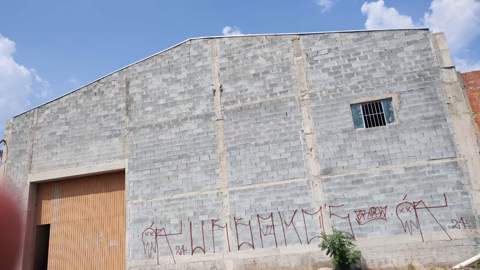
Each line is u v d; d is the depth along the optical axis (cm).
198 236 1160
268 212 1123
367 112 1136
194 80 1311
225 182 1183
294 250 1077
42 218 1375
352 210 1066
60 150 1392
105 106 1389
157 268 1166
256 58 1269
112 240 1280
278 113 1198
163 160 1263
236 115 1235
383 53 1162
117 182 1332
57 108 1446
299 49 1237
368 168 1084
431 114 1081
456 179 1019
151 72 1370
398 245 1013
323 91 1180
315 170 1120
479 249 960
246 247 1113
